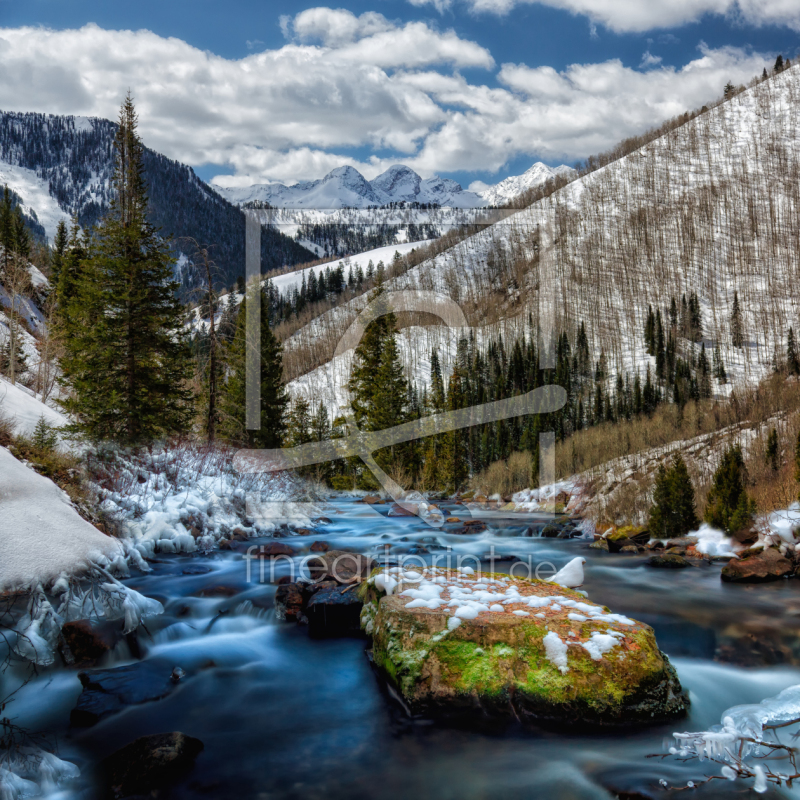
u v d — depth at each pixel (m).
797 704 5.34
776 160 143.50
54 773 4.37
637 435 33.25
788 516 12.74
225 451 16.89
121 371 15.14
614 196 146.75
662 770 4.36
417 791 4.19
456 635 5.43
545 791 4.15
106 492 10.62
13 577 6.68
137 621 6.90
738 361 82.06
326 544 11.38
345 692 5.71
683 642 7.34
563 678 5.02
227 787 4.28
